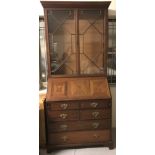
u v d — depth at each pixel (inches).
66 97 88.8
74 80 95.0
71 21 91.9
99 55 96.4
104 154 91.6
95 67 97.6
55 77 95.0
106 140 94.1
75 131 91.8
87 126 91.9
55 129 90.8
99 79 96.0
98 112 91.0
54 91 91.0
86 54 96.2
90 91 91.7
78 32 91.7
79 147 95.3
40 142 95.4
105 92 91.6
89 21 92.9
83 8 89.0
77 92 91.0
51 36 92.5
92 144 93.6
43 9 89.7
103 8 89.6
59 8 88.0
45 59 105.3
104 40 93.2
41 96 98.7
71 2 86.3
